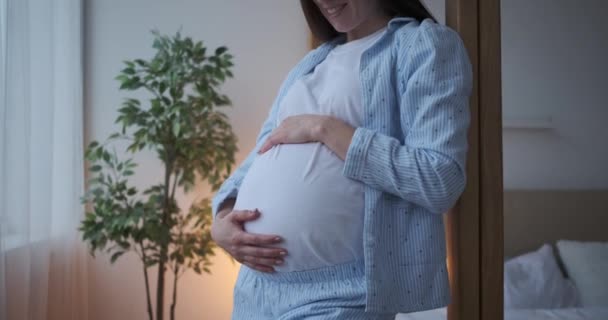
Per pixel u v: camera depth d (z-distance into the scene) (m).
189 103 1.80
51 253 1.93
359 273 0.80
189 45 1.83
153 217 1.75
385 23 0.96
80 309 2.12
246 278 0.94
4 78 1.50
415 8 0.95
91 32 2.20
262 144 1.03
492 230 0.93
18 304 1.58
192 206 1.93
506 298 0.98
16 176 1.56
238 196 0.96
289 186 0.84
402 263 0.77
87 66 2.19
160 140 1.78
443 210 0.74
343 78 0.87
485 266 0.93
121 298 2.20
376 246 0.76
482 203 0.93
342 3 0.88
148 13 2.20
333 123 0.82
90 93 2.19
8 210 1.55
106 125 2.19
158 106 1.76
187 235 1.86
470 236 0.93
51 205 1.83
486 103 0.93
